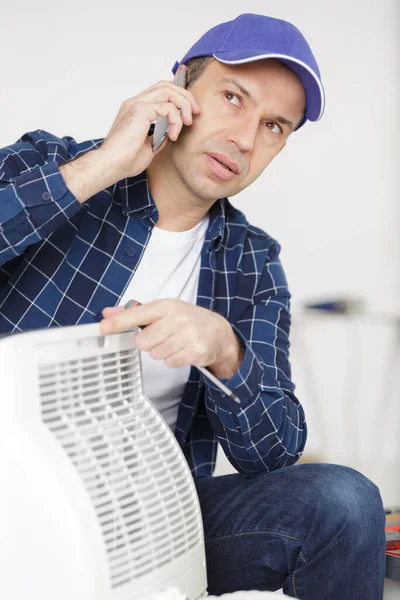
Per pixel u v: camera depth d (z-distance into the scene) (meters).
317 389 3.26
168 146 1.32
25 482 0.79
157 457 0.95
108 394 0.91
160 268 1.37
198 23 2.92
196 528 0.99
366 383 3.30
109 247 1.34
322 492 1.15
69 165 1.17
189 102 1.24
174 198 1.34
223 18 2.95
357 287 3.30
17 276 1.29
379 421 3.32
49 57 2.76
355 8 3.21
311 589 1.15
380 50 3.26
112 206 1.35
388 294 3.33
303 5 3.13
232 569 1.25
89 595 0.78
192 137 1.28
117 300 1.33
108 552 0.82
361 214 3.29
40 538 0.79
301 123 1.42
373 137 3.29
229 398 1.15
